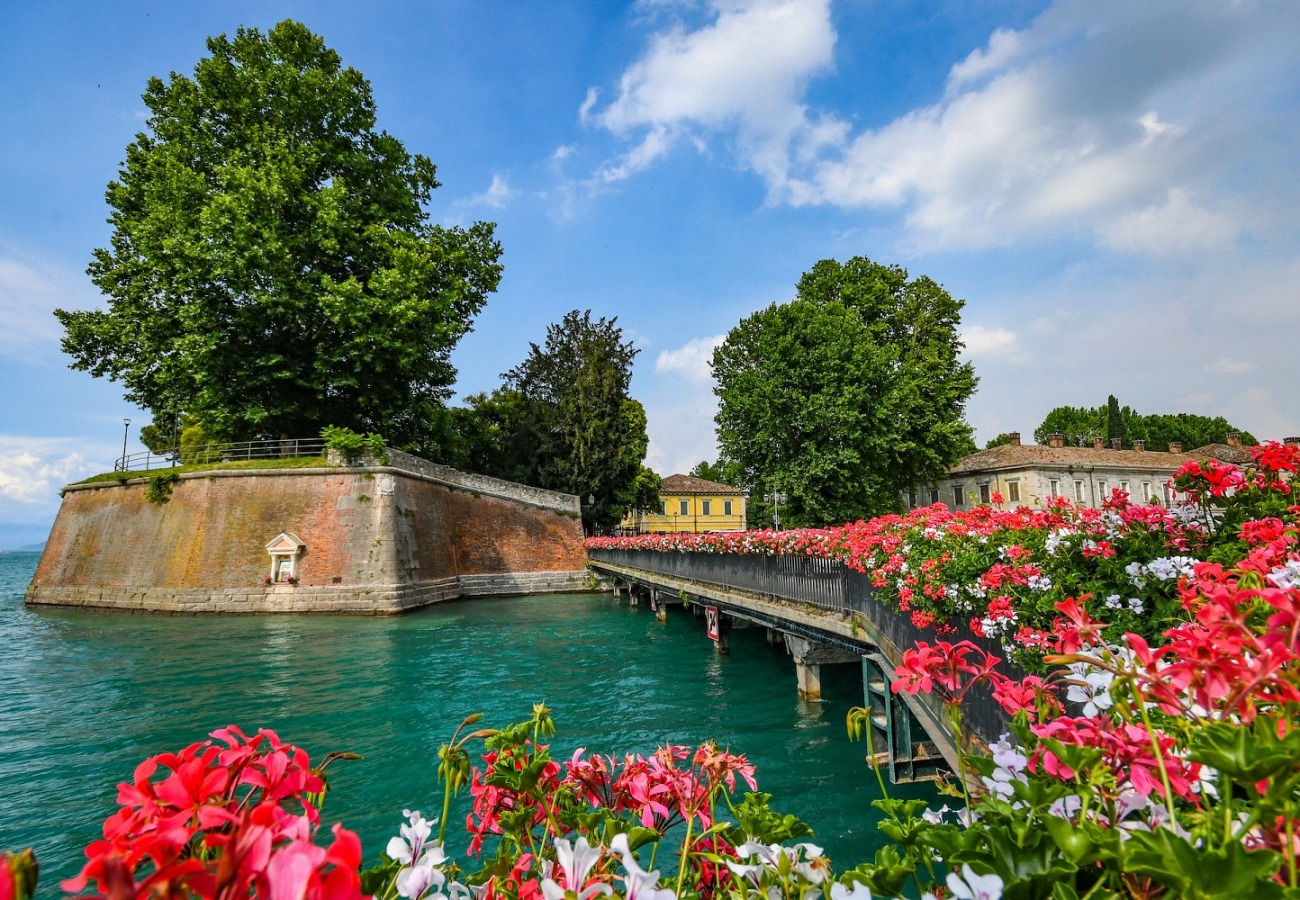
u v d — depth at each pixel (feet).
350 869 2.45
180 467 97.40
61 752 32.19
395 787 27.27
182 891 2.47
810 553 37.76
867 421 89.20
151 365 96.07
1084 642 5.99
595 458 140.87
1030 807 4.22
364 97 105.40
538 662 55.06
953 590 17.89
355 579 88.43
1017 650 13.94
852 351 93.71
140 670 50.88
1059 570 14.19
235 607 86.58
